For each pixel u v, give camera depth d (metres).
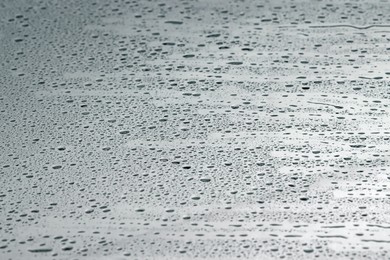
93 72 2.44
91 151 2.12
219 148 2.11
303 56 2.46
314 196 1.94
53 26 2.65
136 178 2.02
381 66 2.40
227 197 1.95
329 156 2.07
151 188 1.99
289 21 2.61
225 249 1.80
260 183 1.99
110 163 2.08
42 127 2.22
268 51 2.48
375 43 2.49
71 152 2.12
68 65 2.47
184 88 2.35
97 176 2.04
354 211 1.89
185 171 2.04
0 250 1.83
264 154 2.08
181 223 1.88
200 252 1.80
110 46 2.54
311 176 2.00
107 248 1.82
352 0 2.70
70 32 2.62
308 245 1.80
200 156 2.09
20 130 2.22
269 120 2.21
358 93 2.29
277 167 2.04
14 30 2.64
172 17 2.66
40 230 1.88
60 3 2.75
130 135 2.17
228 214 1.90
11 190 2.01
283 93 2.31
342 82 2.34
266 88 2.33
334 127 2.17
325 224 1.86
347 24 2.58
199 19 2.64
